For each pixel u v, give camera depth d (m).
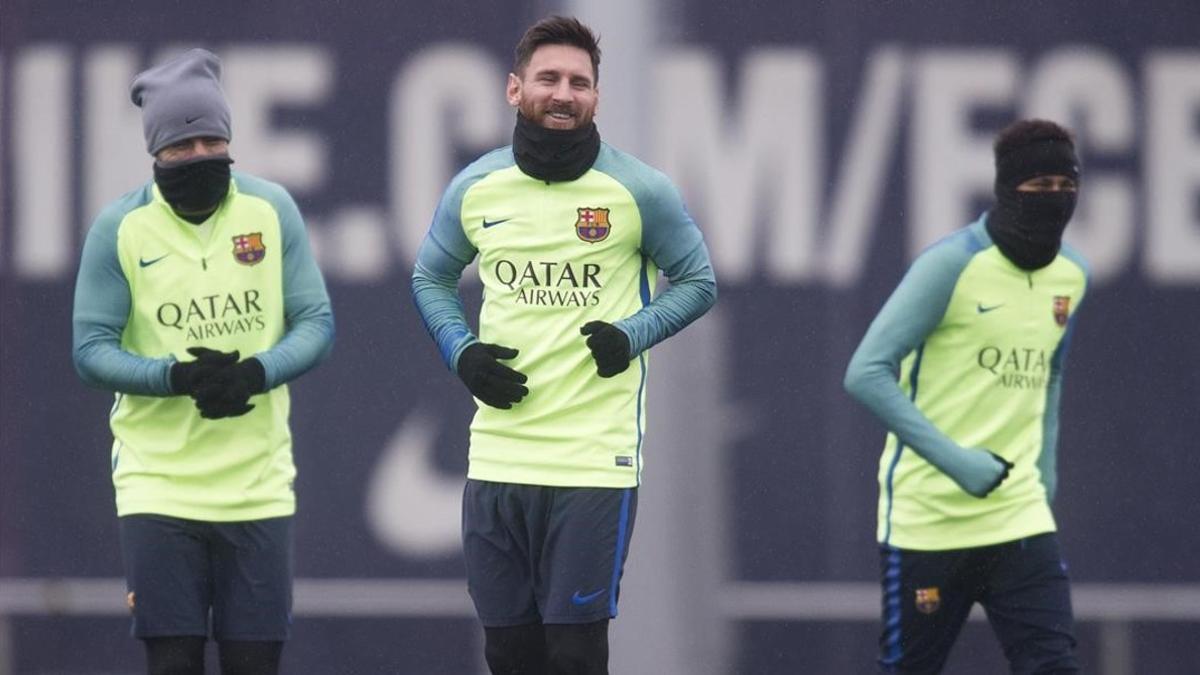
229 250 15.45
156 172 15.22
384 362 21.27
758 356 21.22
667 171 21.09
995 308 16.00
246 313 15.48
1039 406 16.27
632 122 21.09
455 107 21.12
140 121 21.16
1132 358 21.38
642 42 21.09
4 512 21.38
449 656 21.33
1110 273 21.33
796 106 21.14
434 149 21.14
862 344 16.05
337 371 21.25
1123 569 21.45
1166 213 21.27
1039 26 21.25
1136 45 21.25
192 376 14.65
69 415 21.38
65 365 21.34
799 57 21.14
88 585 21.41
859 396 15.89
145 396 15.23
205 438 15.34
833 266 21.19
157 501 15.26
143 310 15.42
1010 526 16.02
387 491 21.31
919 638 16.50
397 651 21.31
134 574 15.27
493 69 21.14
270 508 15.55
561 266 14.70
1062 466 21.48
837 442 21.20
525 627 15.17
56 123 21.11
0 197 21.09
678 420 21.22
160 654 15.32
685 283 15.06
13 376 21.31
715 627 21.22
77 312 15.37
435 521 21.33
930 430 15.60
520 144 14.71
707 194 21.12
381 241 21.16
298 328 15.63
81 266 15.51
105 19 21.09
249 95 21.09
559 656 14.73
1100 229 21.31
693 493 21.20
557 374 14.71
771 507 21.22
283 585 15.69
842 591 21.20
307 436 21.30
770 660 21.19
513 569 15.04
